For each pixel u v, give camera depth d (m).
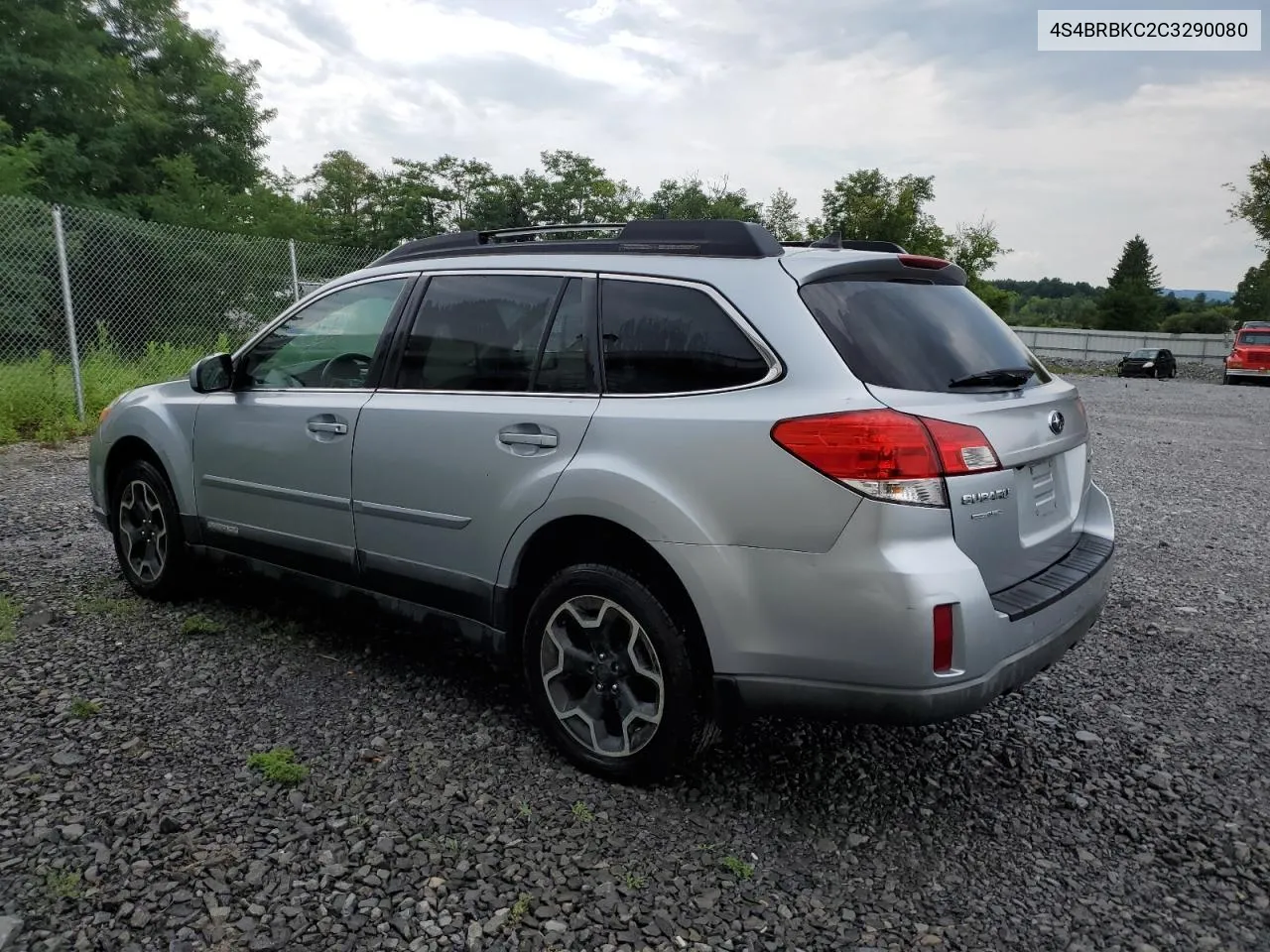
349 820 2.87
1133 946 2.43
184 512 4.57
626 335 3.18
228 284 13.59
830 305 2.90
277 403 4.14
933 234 38.50
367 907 2.47
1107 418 16.94
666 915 2.48
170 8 29.94
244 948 2.30
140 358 12.70
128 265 13.08
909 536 2.60
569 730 3.25
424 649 4.33
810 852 2.81
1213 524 7.55
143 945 2.29
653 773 3.06
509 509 3.29
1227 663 4.43
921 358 2.89
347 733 3.46
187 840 2.73
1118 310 89.50
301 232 29.27
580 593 3.14
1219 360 43.19
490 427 3.37
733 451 2.80
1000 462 2.83
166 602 4.83
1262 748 3.57
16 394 10.90
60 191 23.34
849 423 2.64
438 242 3.97
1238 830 2.99
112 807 2.89
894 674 2.62
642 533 2.94
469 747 3.38
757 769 3.31
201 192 26.78
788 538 2.71
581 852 2.76
